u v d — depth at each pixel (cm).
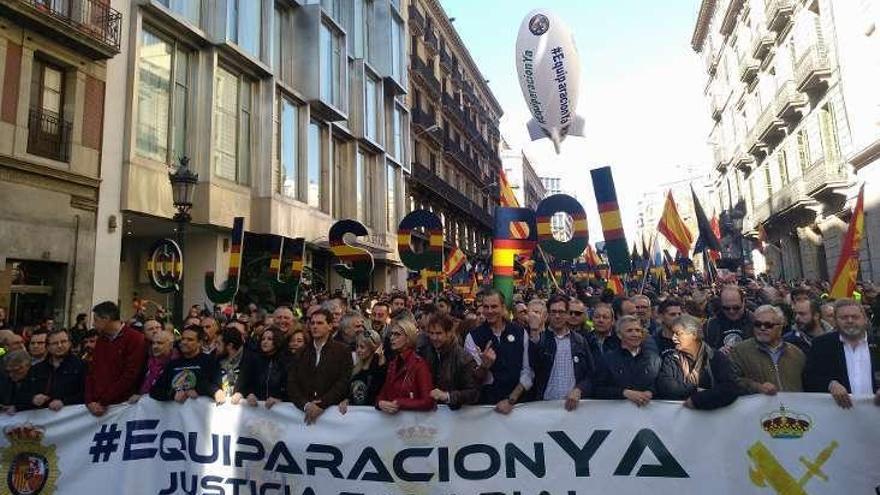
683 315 407
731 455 375
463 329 582
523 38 813
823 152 2230
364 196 2536
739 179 3825
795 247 2864
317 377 438
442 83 4153
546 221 827
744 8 3288
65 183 1212
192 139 1527
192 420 457
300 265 1111
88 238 1253
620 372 407
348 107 2389
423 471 409
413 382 418
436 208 3788
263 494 434
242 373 480
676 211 1254
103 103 1301
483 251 5141
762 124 2927
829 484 361
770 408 375
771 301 671
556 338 450
